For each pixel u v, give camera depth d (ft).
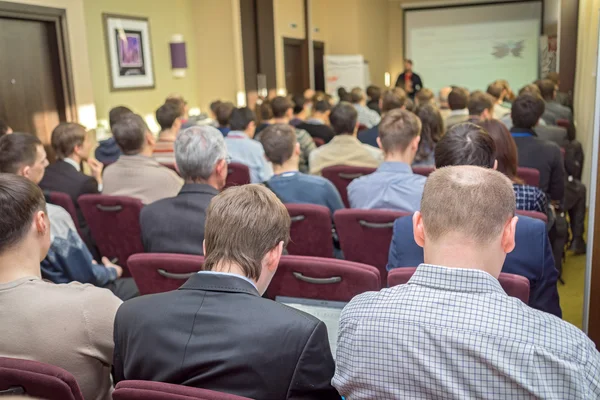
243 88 27.43
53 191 10.16
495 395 3.25
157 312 4.09
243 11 27.68
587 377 3.18
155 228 7.01
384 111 17.90
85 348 4.65
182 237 6.92
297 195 9.16
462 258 3.58
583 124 17.11
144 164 9.84
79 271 7.57
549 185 11.06
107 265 8.75
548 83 18.90
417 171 10.78
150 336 4.02
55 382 3.75
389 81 47.67
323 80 38.70
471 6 44.70
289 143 9.48
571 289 11.66
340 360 3.80
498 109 20.85
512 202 3.67
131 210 9.04
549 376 3.18
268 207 4.38
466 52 45.39
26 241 4.80
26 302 4.59
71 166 10.42
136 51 22.48
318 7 38.04
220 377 3.83
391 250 6.34
